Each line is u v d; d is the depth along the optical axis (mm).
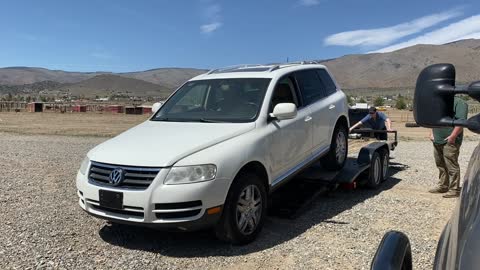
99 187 4895
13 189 8031
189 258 4824
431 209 6789
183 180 4629
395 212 6605
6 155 12883
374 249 5062
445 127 1860
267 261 4730
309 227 5871
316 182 6941
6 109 55344
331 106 7305
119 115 46031
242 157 5031
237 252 4988
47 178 9156
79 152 13773
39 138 19562
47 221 6074
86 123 32031
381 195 7699
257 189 5301
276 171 5766
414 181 8961
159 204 4609
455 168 7473
